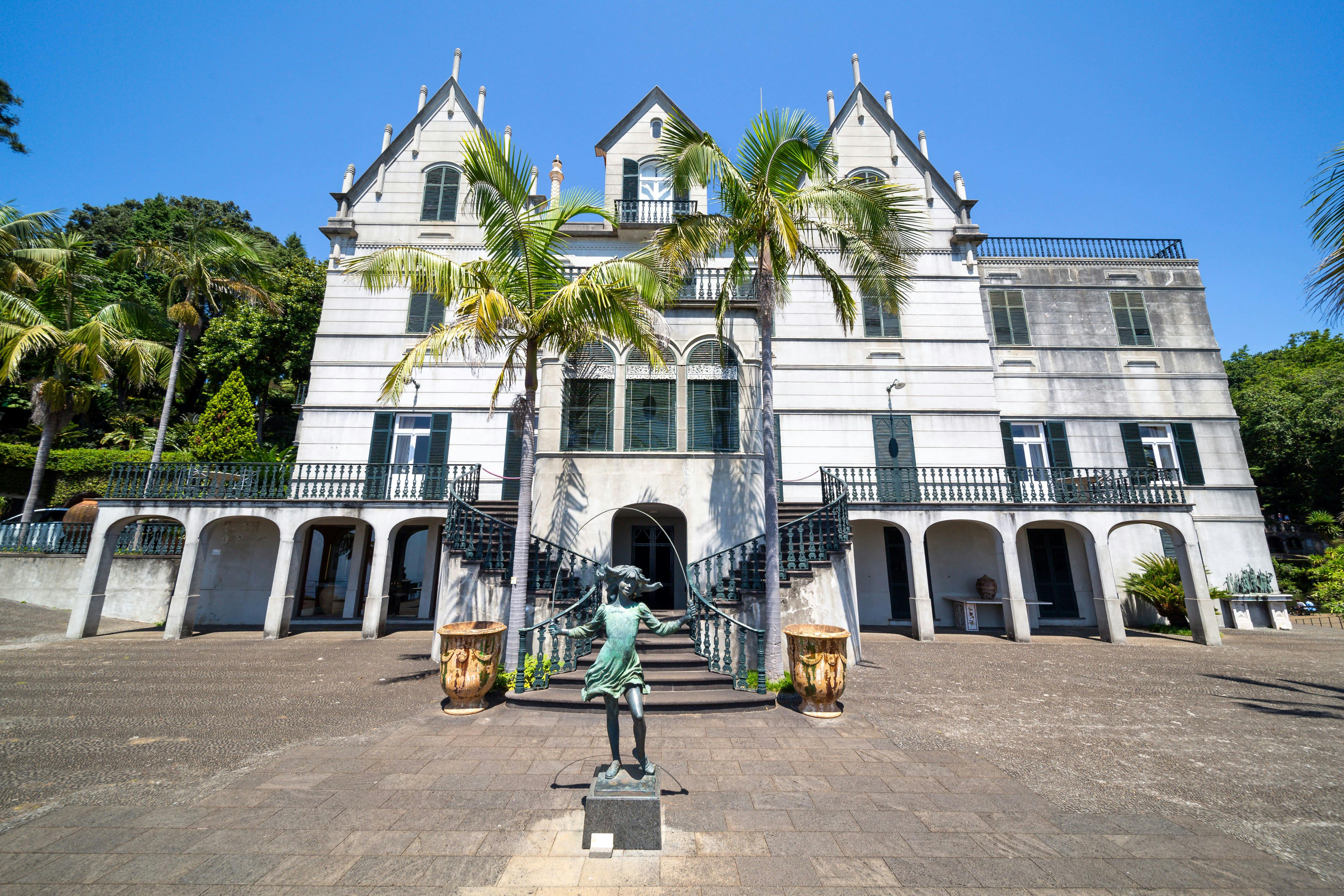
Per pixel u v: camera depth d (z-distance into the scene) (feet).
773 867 12.00
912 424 55.88
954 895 11.05
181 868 11.75
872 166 61.87
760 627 29.55
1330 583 47.98
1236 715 24.48
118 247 92.53
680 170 27.91
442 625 33.76
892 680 30.71
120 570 50.01
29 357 66.59
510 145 59.62
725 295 31.07
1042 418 59.21
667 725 22.18
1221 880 11.73
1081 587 55.26
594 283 25.52
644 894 11.00
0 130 61.31
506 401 55.11
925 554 49.55
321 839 13.03
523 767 17.60
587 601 28.53
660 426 38.42
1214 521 57.41
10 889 10.88
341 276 57.36
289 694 26.96
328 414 54.60
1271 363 109.50
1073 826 14.14
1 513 67.21
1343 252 24.06
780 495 54.03
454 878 11.46
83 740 20.12
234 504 44.96
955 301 58.75
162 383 66.18
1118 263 63.67
